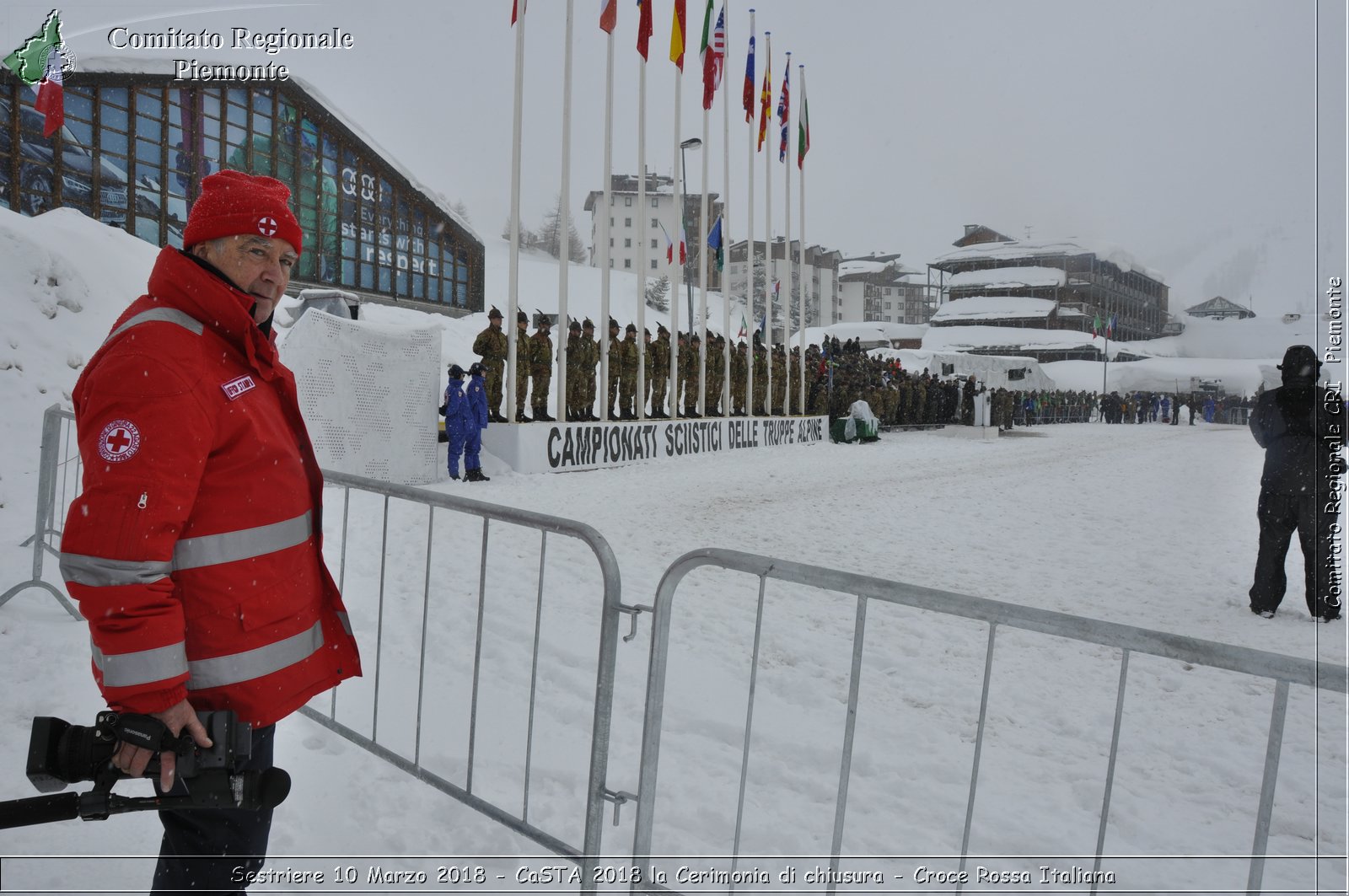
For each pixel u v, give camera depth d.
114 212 21.44
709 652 4.58
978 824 2.90
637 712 3.75
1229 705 4.23
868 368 26.91
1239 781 3.38
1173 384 51.06
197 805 1.50
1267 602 5.93
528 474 12.67
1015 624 1.71
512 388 12.90
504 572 6.05
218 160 23.33
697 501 10.52
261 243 1.72
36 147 20.09
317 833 2.61
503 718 3.58
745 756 2.06
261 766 1.79
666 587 2.17
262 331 1.88
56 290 10.41
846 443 22.52
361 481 3.14
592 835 2.28
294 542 1.79
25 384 8.89
